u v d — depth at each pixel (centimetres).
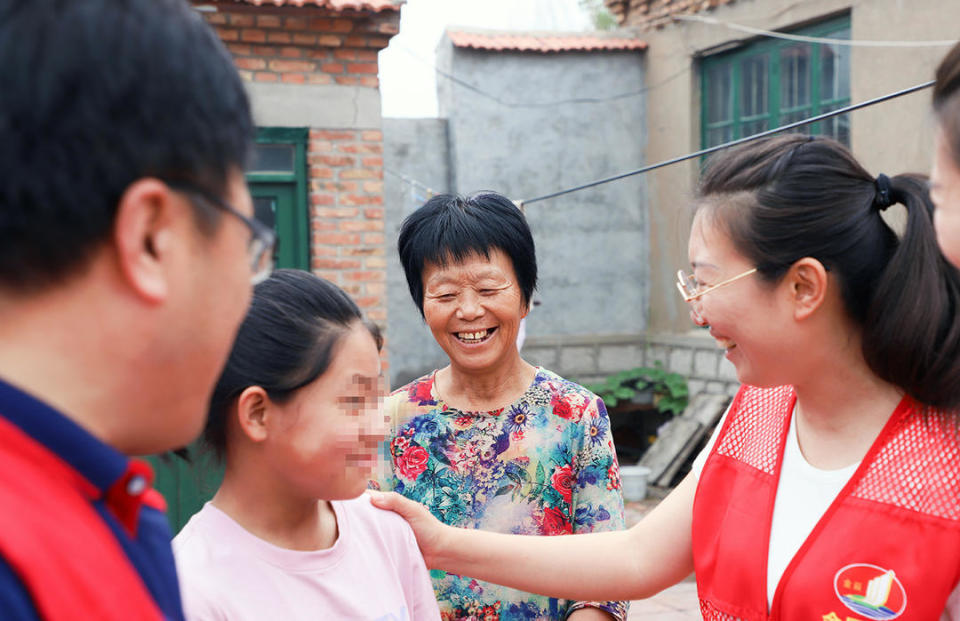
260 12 495
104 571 59
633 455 789
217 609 106
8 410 57
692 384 750
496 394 181
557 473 176
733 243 119
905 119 561
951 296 113
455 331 174
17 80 55
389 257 756
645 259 819
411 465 180
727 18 708
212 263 64
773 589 121
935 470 112
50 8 56
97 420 61
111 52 57
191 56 61
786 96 671
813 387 123
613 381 777
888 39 573
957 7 525
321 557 117
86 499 61
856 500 116
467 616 169
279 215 530
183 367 64
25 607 53
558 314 799
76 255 57
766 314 119
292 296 111
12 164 55
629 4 826
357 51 532
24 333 58
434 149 775
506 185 777
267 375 107
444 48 782
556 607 170
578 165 797
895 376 115
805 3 637
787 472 127
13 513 55
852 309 119
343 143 532
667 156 783
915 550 109
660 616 408
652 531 147
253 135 70
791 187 116
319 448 109
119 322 60
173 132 59
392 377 753
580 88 795
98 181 56
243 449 113
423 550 147
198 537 113
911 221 114
